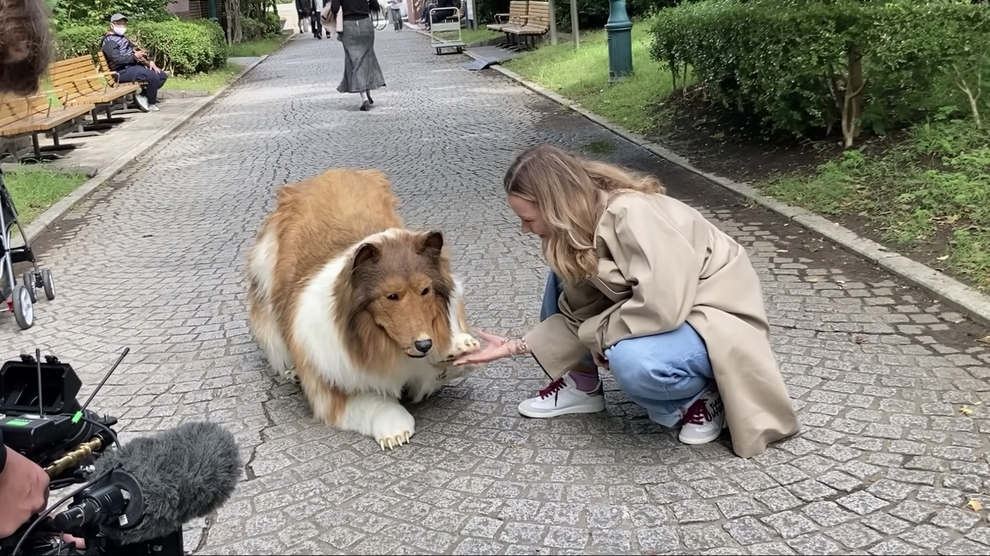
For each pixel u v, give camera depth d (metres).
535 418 3.93
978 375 3.99
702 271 3.44
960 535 2.88
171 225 8.01
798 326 4.71
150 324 5.48
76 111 11.19
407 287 3.48
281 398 4.32
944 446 3.42
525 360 4.62
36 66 2.03
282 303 4.14
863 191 6.64
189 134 13.12
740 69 8.16
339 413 3.88
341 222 4.25
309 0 37.88
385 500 3.32
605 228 3.34
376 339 3.58
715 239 3.54
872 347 4.38
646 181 3.54
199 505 2.18
